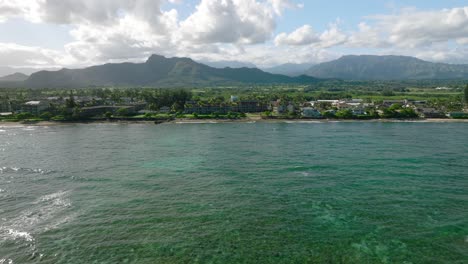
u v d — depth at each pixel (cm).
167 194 6781
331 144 12438
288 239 4859
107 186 7338
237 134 15562
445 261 4306
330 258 4378
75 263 4241
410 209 5919
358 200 6362
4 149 11825
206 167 9000
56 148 12025
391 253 4484
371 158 9900
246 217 5612
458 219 5491
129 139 14225
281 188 7112
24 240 4828
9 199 6500
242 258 4369
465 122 19862
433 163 9200
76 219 5544
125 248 4603
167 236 4947
